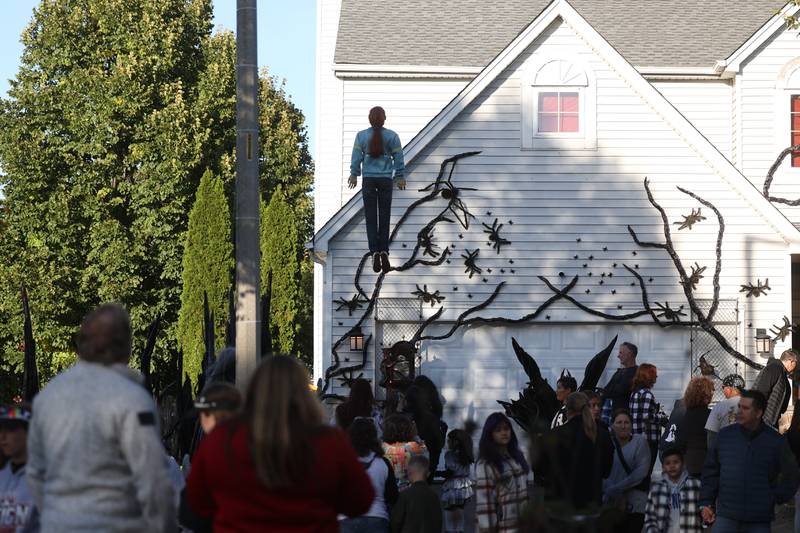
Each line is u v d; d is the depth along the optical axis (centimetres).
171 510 525
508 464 896
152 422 523
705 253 1986
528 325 1992
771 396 1509
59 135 3884
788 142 2244
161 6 3928
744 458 976
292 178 5119
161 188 3750
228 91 3947
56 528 515
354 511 488
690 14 2492
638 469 1104
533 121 2005
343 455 475
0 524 651
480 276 1994
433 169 1997
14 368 3816
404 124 2373
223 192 3469
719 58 2323
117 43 3912
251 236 925
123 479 523
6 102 3912
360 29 2441
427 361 1986
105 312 545
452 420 1973
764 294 1973
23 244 3878
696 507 1026
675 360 1981
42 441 538
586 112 2005
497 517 890
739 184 1981
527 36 1992
